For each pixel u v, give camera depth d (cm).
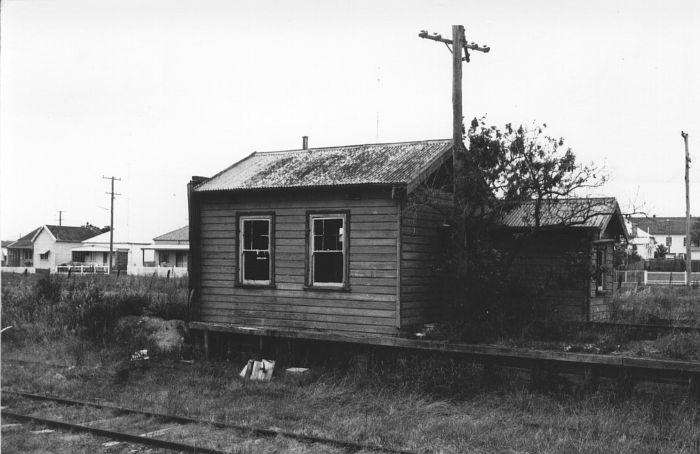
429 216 1523
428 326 1418
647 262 6134
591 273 1384
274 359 1509
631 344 1252
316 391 1200
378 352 1359
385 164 1517
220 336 1634
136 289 2817
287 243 1552
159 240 6762
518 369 1183
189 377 1365
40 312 2009
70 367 1459
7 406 1111
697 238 9144
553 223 1457
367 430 936
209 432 933
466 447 853
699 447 837
